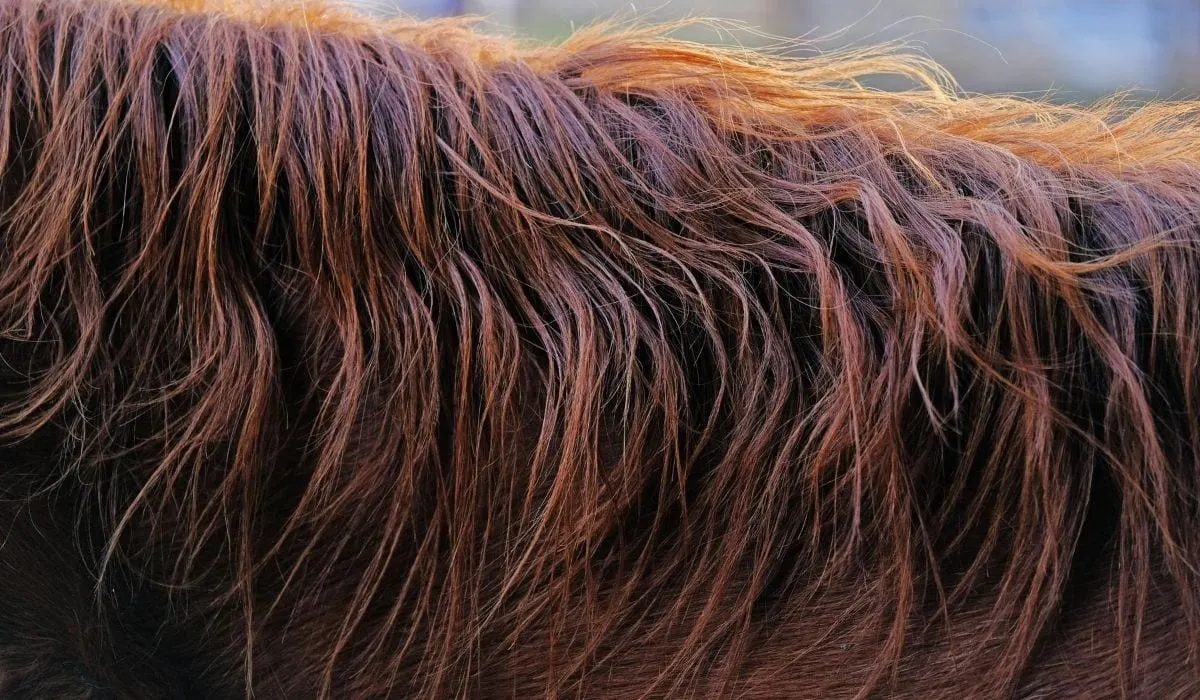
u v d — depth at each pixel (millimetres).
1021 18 3426
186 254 1889
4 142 1886
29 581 1897
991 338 1900
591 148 1923
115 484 1907
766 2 3025
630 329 1902
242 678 1944
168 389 1896
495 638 1931
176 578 1921
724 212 1919
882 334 1904
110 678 1916
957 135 1979
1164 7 3441
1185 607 1915
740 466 1909
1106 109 2025
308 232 1895
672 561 1919
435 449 1900
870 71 2023
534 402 1914
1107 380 1903
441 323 1904
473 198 1904
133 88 1892
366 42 1941
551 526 1909
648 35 2006
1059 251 1909
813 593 1924
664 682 1936
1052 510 1903
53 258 1886
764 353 1905
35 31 1900
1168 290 1912
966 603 1926
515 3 2740
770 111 1968
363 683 1937
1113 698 1927
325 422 1906
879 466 1901
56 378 1891
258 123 1895
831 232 1919
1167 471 1910
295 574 1923
